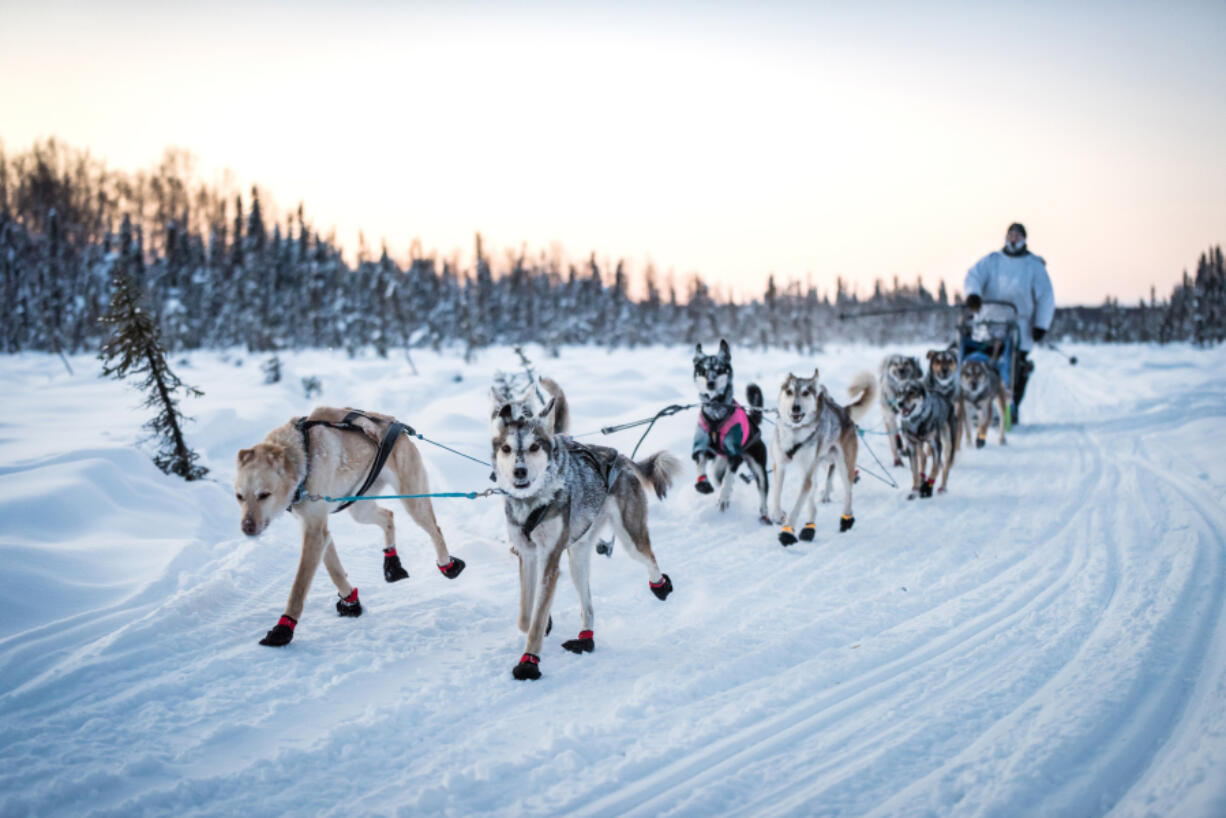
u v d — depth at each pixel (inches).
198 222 2534.5
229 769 120.7
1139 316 2439.7
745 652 167.8
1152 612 177.5
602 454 187.3
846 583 214.4
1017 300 471.2
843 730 133.6
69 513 230.5
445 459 347.3
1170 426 441.1
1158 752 121.9
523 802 113.0
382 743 129.9
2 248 1347.2
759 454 289.3
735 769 122.0
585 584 178.1
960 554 236.4
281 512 174.9
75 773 116.0
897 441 391.9
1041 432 467.2
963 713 136.6
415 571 232.8
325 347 1234.0
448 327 1405.0
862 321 2149.4
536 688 152.9
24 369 800.9
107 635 165.3
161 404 330.3
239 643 170.2
